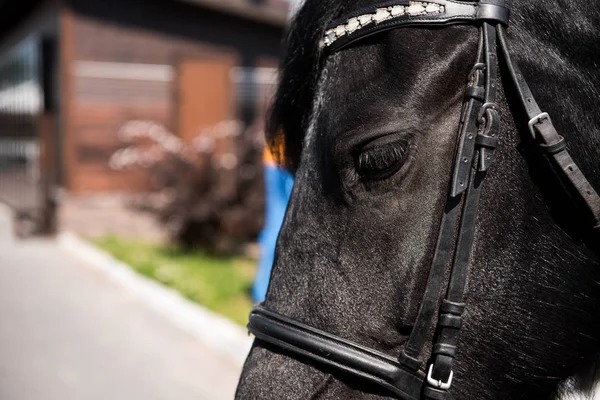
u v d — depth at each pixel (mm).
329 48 1478
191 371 4840
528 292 1411
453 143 1366
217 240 8617
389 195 1370
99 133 12164
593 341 1500
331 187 1411
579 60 1434
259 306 1501
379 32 1405
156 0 12594
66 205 11352
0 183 14586
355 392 1382
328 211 1417
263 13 13211
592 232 1401
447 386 1345
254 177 8602
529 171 1388
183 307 6258
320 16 1562
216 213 8484
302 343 1392
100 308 6379
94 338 5531
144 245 9188
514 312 1408
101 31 12211
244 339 5258
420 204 1364
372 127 1357
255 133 8906
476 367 1416
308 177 1462
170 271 7484
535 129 1350
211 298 6594
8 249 9156
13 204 12422
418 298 1367
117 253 8578
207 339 5488
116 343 5418
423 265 1366
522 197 1392
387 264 1377
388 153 1350
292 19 1746
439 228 1362
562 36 1426
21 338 5520
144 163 9156
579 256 1432
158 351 5234
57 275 7656
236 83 13406
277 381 1402
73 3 11992
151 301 6574
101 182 12117
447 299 1355
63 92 11961
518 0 1430
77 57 12062
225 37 13234
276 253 1511
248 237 8852
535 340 1434
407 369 1365
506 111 1384
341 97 1411
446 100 1375
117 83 12352
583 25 1435
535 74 1396
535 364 1446
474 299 1389
